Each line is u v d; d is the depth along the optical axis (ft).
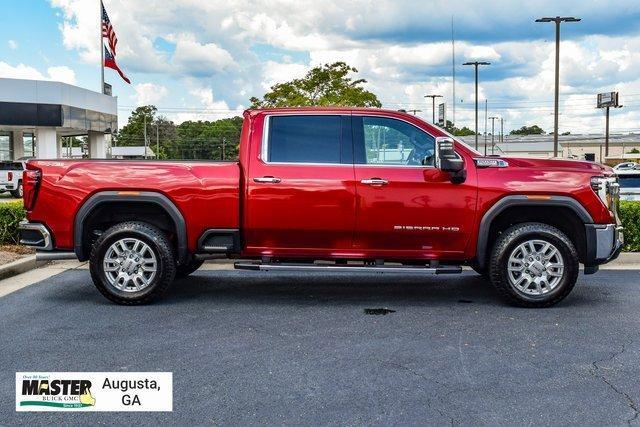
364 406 13.80
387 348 17.81
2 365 16.47
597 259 22.58
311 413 13.46
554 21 132.16
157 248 22.70
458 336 19.02
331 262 23.80
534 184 22.29
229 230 22.75
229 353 17.39
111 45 126.11
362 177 22.41
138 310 22.34
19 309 22.52
